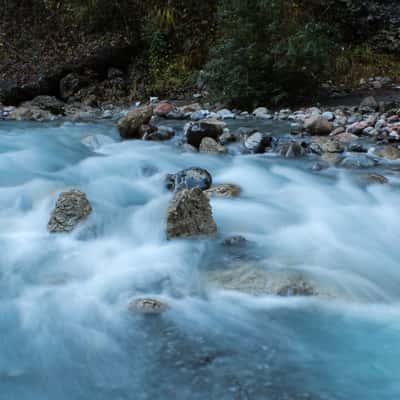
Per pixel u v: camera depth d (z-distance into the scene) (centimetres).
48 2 1226
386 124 683
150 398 193
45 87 1055
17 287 283
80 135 713
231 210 406
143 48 1159
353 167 526
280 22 904
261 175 507
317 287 279
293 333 238
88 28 1181
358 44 1198
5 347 228
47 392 198
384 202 427
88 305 263
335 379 204
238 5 873
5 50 1157
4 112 938
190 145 622
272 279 284
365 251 336
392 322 251
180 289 279
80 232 348
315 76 917
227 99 895
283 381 203
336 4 1188
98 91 1073
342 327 245
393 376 207
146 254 324
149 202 423
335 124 729
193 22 1178
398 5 1178
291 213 406
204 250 327
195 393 195
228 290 277
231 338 233
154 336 234
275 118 822
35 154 594
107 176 516
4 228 369
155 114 854
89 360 218
